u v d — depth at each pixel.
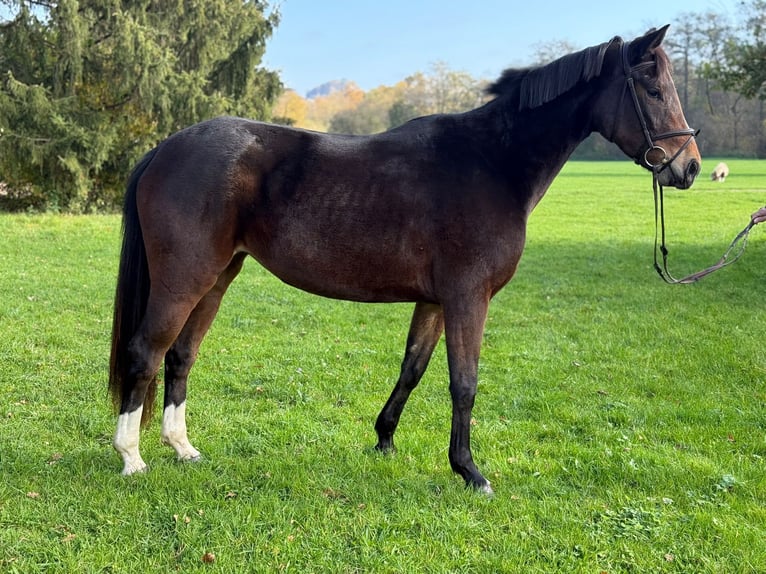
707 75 11.46
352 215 3.21
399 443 4.05
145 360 3.34
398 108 65.44
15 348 5.53
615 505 3.31
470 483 3.43
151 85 16.19
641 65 3.31
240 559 2.77
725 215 19.47
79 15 15.49
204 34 18.08
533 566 2.77
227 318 7.13
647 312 7.77
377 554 2.83
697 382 5.36
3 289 7.73
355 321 7.34
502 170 3.32
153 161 3.33
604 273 10.48
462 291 3.22
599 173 42.75
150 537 2.89
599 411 4.70
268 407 4.65
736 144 48.06
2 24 15.94
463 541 2.93
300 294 8.62
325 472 3.61
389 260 3.25
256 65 19.50
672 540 2.96
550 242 14.28
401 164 3.26
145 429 3.65
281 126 3.40
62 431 4.04
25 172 16.36
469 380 3.30
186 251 3.21
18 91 14.88
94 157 15.91
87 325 6.49
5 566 2.63
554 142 3.38
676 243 13.87
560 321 7.47
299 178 3.24
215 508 3.15
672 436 4.28
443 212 3.19
